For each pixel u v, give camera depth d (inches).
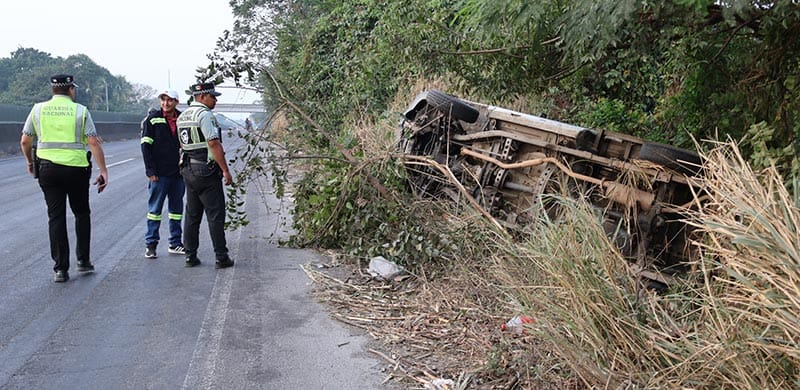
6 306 218.2
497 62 317.1
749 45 242.2
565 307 154.8
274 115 314.2
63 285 243.3
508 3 218.8
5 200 450.6
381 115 440.5
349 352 180.9
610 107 393.7
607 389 139.1
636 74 351.9
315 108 334.0
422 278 240.2
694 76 269.7
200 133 262.4
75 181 248.4
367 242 277.3
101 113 1595.7
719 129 249.3
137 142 1461.6
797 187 133.2
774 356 121.5
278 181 303.9
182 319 206.7
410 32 352.5
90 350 181.6
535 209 235.3
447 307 211.3
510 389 156.4
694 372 131.0
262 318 207.8
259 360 175.3
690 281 173.8
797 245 118.4
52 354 178.5
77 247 259.9
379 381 163.2
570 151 259.9
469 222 243.8
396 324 201.2
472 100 358.3
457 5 255.0
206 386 159.8
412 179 301.3
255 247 306.5
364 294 229.5
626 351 146.3
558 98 424.5
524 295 166.2
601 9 188.4
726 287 139.3
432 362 173.6
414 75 450.3
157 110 288.5
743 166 143.6
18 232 339.3
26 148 248.1
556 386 153.9
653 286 206.2
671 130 329.4
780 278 117.6
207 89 267.1
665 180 231.5
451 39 334.3
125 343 186.9
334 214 285.7
